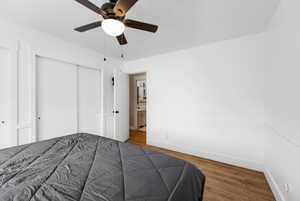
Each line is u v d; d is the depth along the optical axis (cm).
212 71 263
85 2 112
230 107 245
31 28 207
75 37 239
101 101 324
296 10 116
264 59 214
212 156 264
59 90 249
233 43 240
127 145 139
